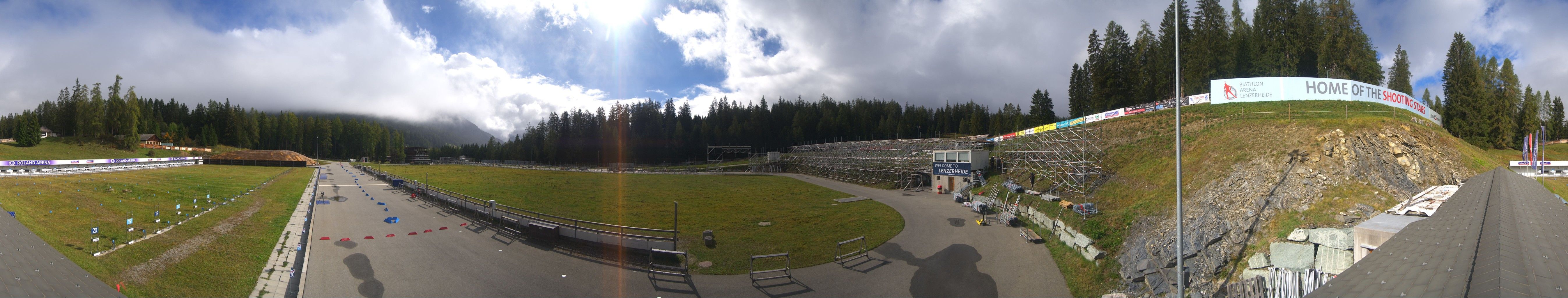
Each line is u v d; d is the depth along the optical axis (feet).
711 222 115.85
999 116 381.40
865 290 66.28
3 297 28.19
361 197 145.38
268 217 99.14
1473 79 178.19
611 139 470.39
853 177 227.20
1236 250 65.82
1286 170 82.38
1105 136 145.69
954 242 90.48
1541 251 26.21
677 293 63.52
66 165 196.03
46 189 96.37
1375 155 83.05
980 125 402.52
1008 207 119.14
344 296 58.59
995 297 64.64
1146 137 131.85
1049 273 73.87
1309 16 188.65
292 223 98.43
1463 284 21.50
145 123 438.40
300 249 77.20
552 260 74.95
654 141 457.27
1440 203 56.90
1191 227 74.84
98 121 320.29
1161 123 136.15
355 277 65.31
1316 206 69.36
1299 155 85.92
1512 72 203.82
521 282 65.46
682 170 350.43
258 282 60.39
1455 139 105.91
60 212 75.82
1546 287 20.54
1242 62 188.03
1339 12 182.91
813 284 68.23
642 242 80.64
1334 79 132.36
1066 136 148.25
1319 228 60.70
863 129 450.71
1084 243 80.12
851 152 249.34
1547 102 281.33
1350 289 26.45
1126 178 113.39
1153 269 67.67
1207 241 69.62
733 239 95.09
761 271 73.00
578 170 366.63
